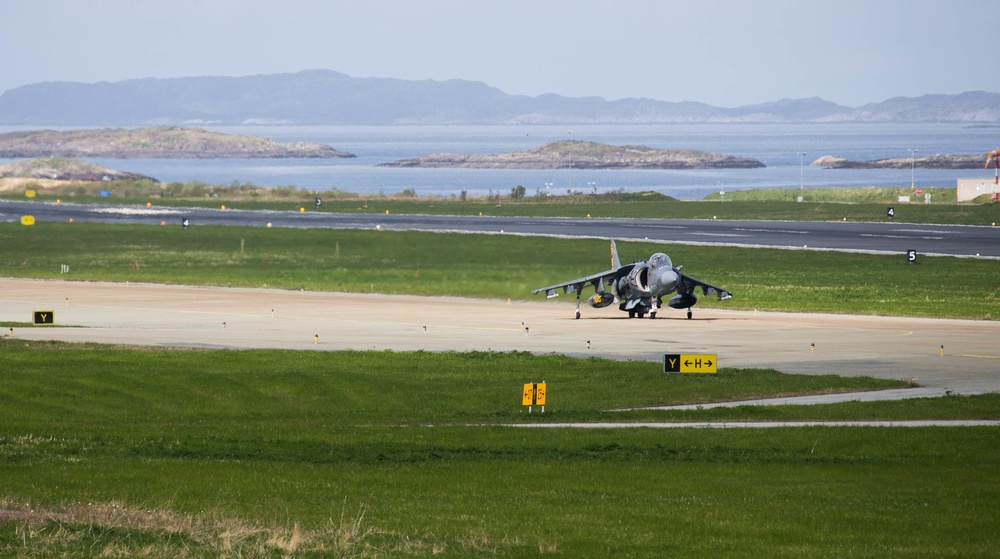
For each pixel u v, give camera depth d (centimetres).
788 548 7194
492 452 10875
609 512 8219
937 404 13825
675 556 6988
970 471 10000
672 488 9156
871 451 10962
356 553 6969
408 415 13650
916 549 7181
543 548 7119
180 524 7494
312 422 13138
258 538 7231
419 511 8212
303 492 8825
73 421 13100
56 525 7344
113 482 9006
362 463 10244
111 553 6744
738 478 9631
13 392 14612
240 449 10862
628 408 14100
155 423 12912
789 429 12194
